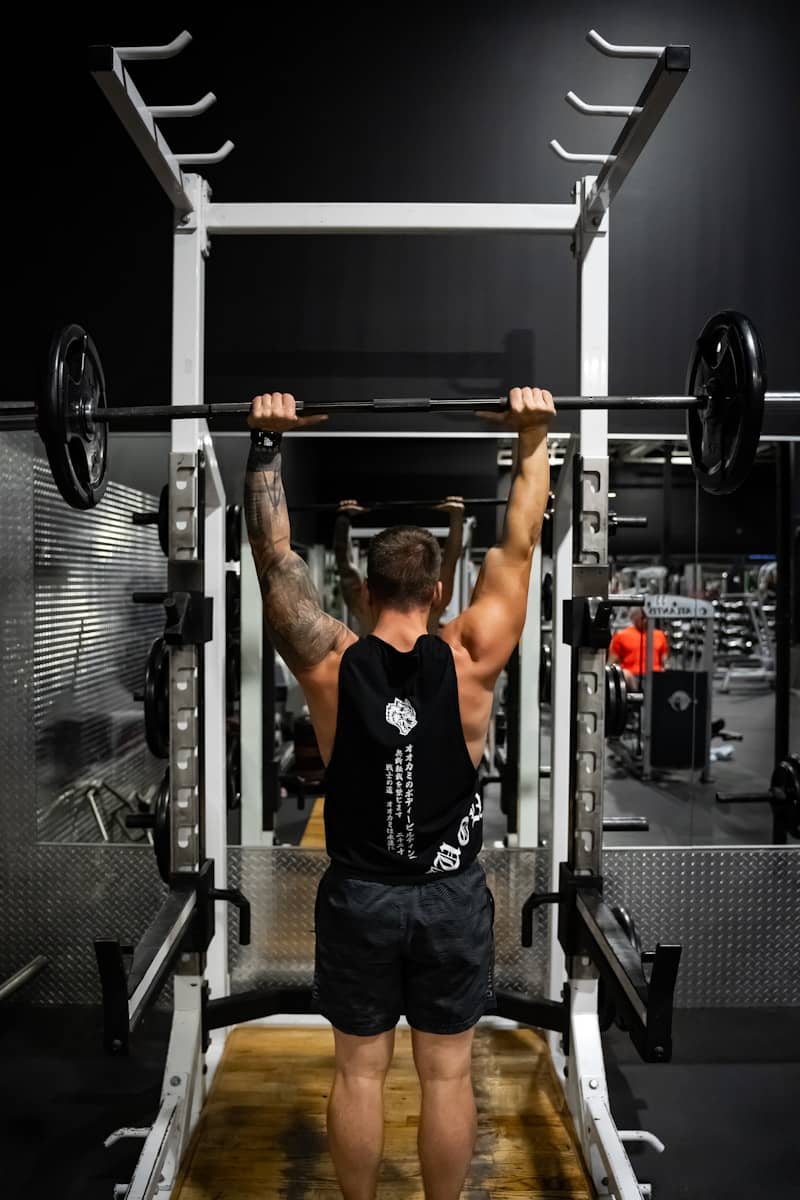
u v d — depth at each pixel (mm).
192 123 2539
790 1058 2203
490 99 2535
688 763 3439
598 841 1826
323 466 3371
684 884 2439
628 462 3332
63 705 2607
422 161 2541
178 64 2531
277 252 2553
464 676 1385
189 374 1861
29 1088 2041
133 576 2979
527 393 1469
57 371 1405
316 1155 1793
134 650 3000
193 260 1852
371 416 2588
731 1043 2273
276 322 2561
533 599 2939
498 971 2445
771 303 2588
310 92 2531
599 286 1881
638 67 2543
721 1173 1761
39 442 2494
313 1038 2271
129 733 2979
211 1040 2203
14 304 2562
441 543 3713
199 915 1819
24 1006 2447
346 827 1366
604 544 1819
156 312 2564
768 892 2451
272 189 2541
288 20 2529
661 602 3363
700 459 1658
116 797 2883
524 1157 1788
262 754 3031
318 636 1403
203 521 1840
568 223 1902
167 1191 1644
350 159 2541
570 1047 1868
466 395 2576
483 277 2559
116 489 2893
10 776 2449
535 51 2531
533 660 2963
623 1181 1489
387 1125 1892
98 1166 1764
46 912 2451
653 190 2572
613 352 2594
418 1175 1732
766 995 2463
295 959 2443
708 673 3414
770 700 3387
